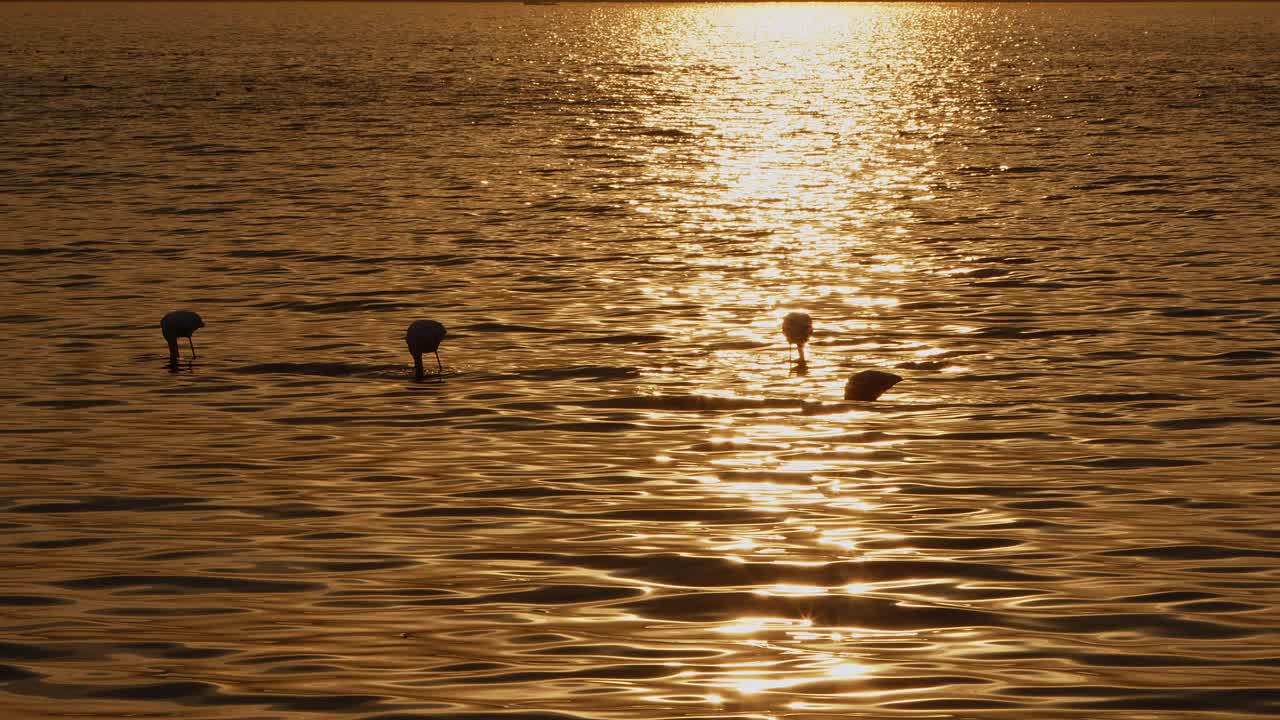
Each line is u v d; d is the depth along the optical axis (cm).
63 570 1155
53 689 919
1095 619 1032
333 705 892
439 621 1037
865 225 3228
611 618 1041
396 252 2839
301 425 1631
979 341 2045
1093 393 1750
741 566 1151
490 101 7312
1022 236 3017
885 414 1661
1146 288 2408
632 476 1423
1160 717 869
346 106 6875
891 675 934
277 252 2839
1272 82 8294
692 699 896
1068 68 10338
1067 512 1297
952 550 1190
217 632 1017
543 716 873
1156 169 4206
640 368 1900
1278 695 898
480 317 2228
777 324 2172
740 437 1566
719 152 4959
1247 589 1094
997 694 902
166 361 1956
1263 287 2403
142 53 11938
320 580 1128
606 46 14938
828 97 7869
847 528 1252
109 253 2828
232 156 4675
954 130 5803
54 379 1856
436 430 1606
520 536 1236
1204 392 1750
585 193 3809
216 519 1292
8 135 5341
